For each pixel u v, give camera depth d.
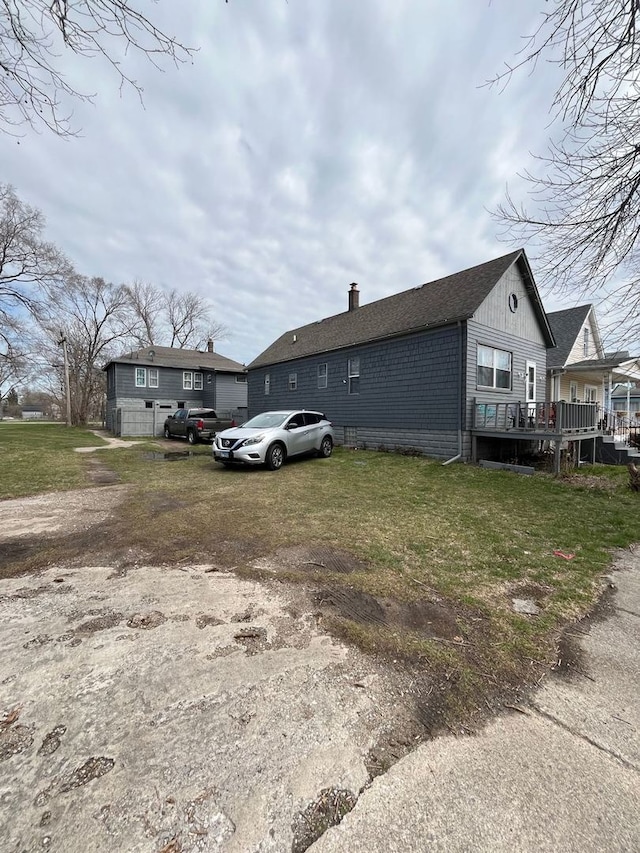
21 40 2.86
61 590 3.09
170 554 3.90
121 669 2.13
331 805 1.42
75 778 1.48
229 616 2.72
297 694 1.98
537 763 1.62
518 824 1.37
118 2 2.74
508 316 12.35
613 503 6.42
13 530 4.61
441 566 3.72
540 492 7.20
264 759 1.59
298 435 10.30
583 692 2.09
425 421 11.68
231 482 7.79
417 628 2.65
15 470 8.70
